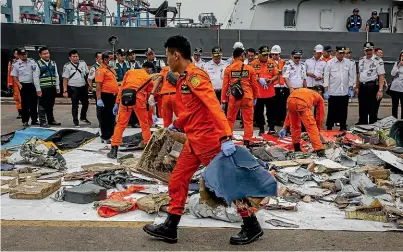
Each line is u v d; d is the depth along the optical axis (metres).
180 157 3.85
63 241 3.98
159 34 16.36
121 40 16.52
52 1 21.23
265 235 4.12
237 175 3.62
